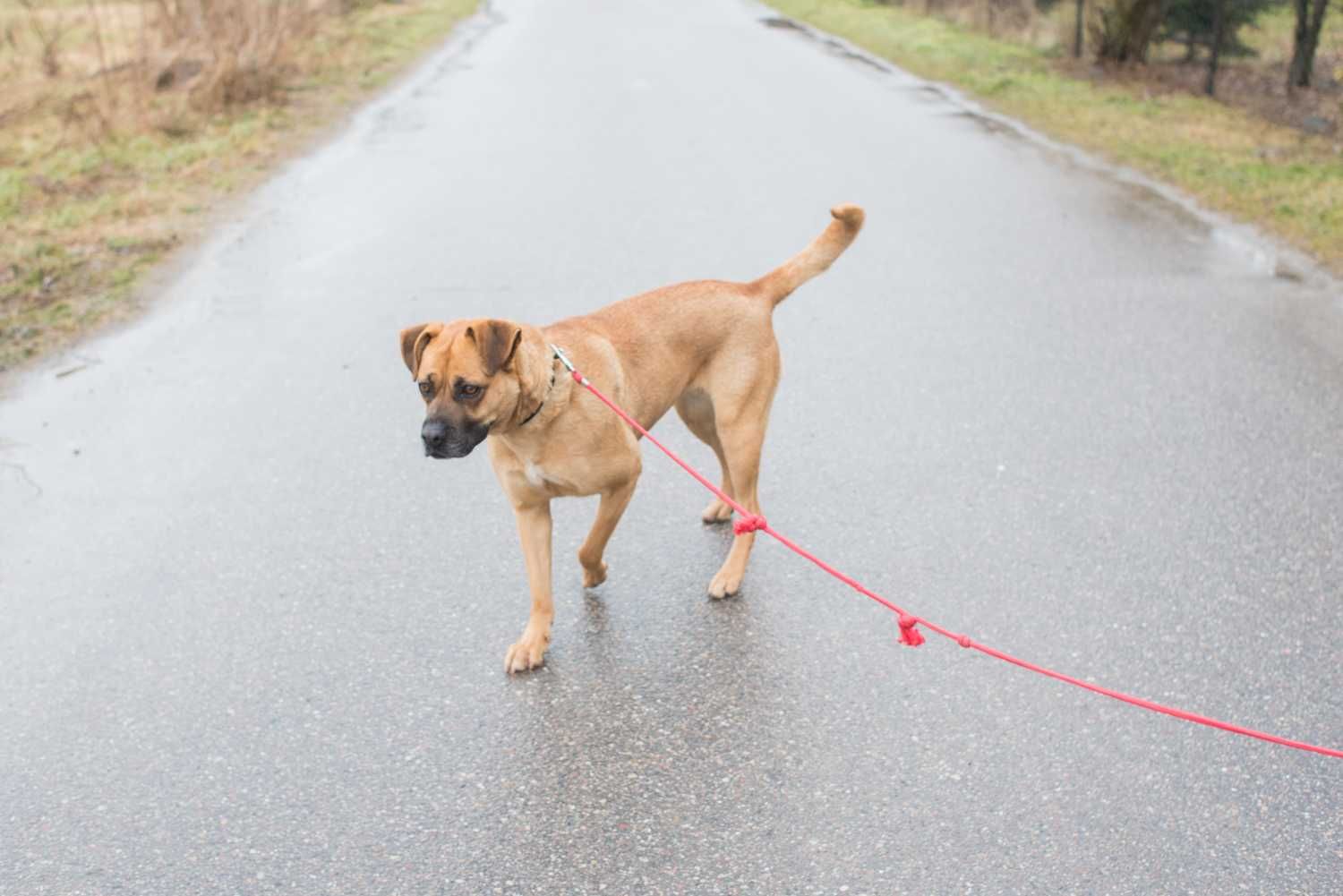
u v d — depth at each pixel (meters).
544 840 3.70
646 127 13.88
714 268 8.95
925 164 12.14
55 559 5.35
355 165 12.45
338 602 4.99
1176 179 11.26
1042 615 4.73
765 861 3.58
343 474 6.09
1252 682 4.29
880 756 4.00
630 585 5.08
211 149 12.91
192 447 6.42
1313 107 14.27
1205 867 3.49
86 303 8.59
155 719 4.30
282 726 4.25
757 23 23.45
